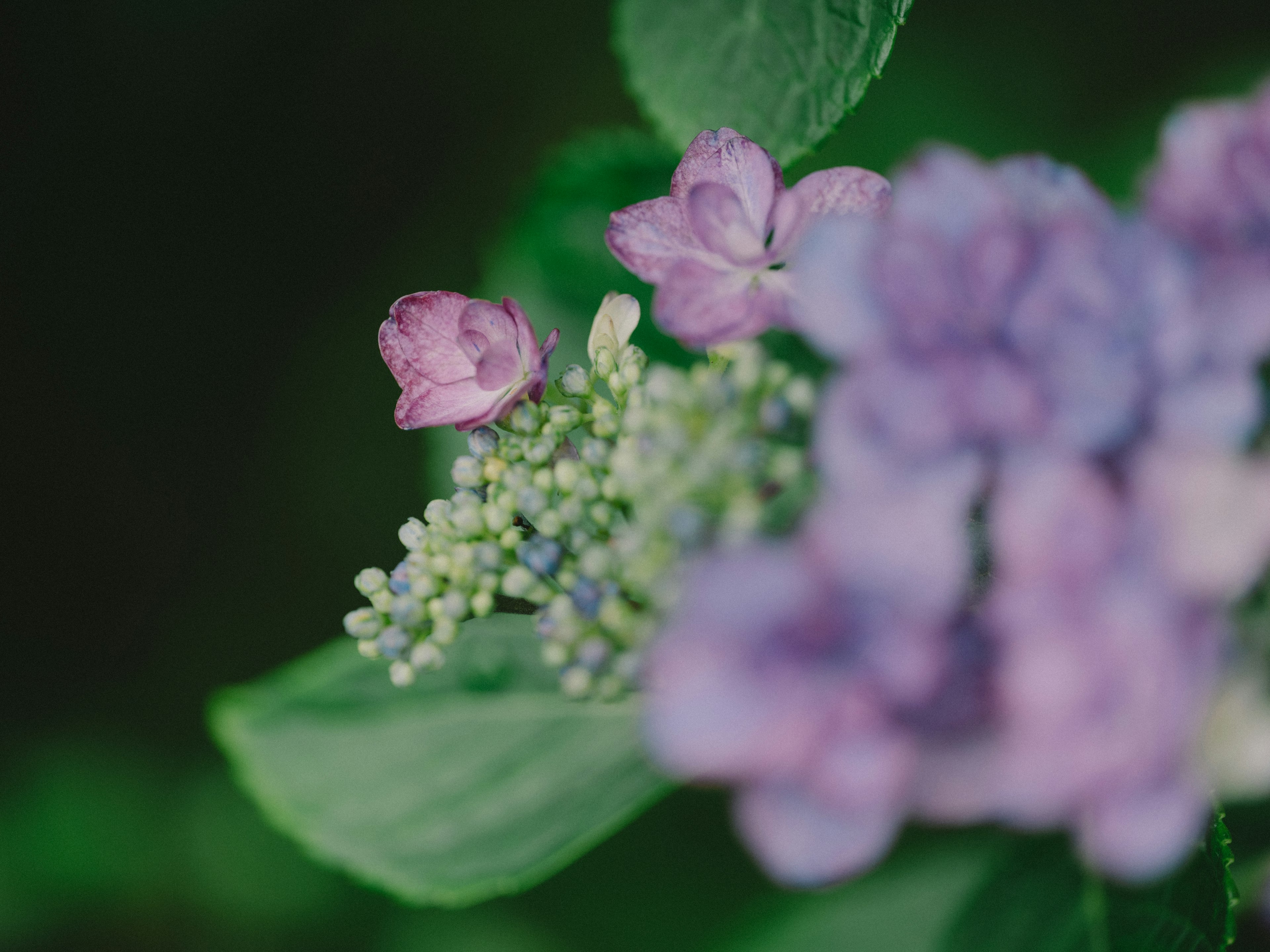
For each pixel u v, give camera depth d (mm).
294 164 803
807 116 396
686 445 355
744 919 488
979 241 346
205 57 775
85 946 653
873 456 337
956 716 341
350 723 460
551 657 369
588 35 771
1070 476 337
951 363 339
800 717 333
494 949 585
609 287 476
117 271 802
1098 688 339
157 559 792
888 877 478
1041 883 411
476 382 392
